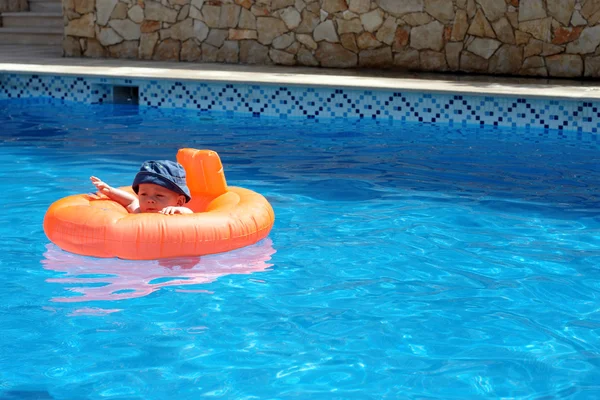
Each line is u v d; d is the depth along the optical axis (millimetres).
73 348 3062
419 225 4746
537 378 2855
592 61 9641
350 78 9469
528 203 5254
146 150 6969
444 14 10188
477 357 3020
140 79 9625
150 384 2789
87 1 11820
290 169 6270
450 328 3285
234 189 4582
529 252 4266
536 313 3451
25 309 3418
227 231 4012
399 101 8625
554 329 3283
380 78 9523
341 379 2838
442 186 5719
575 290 3721
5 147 7020
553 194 5484
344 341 3150
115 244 3883
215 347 3084
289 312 3432
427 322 3344
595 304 3557
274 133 7926
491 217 4930
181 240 3916
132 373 2869
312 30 10891
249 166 6371
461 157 6727
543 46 9812
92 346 3082
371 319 3369
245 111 9281
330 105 8922
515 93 8039
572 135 7715
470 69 10234
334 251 4254
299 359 2990
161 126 8328
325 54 10898
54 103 9961
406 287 3748
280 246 4320
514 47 9953
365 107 8797
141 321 3316
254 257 4121
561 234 4582
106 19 11820
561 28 9688
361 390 2760
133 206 4273
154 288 3654
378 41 10602
